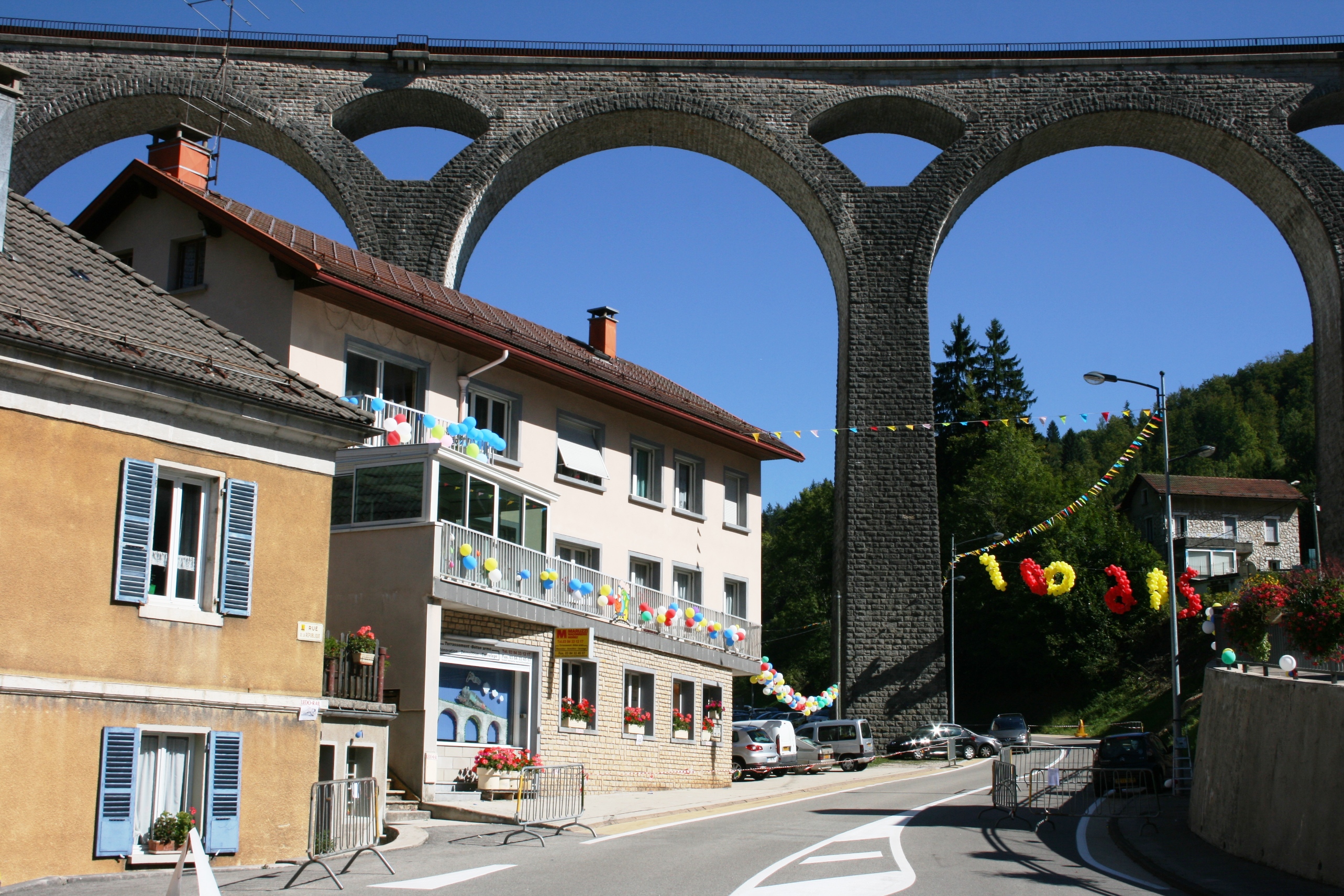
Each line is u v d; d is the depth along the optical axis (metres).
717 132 42.88
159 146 25.98
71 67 41.69
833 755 38.12
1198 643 59.25
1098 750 26.06
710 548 33.59
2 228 14.47
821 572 85.12
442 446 21.12
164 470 13.76
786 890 11.38
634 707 27.44
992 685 65.38
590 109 42.31
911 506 40.28
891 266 41.59
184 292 23.84
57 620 12.45
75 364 12.77
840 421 42.31
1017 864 13.80
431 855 14.55
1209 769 17.28
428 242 40.97
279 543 14.82
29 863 11.91
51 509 12.53
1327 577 17.77
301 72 42.16
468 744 21.66
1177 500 70.56
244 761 14.06
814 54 42.78
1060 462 118.31
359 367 24.38
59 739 12.31
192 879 12.44
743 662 32.69
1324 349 42.19
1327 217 40.91
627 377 32.22
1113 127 42.78
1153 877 13.20
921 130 44.59
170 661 13.43
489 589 21.89
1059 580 25.62
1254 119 41.56
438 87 42.38
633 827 18.31
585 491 29.19
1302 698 13.72
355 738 17.97
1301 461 104.31
